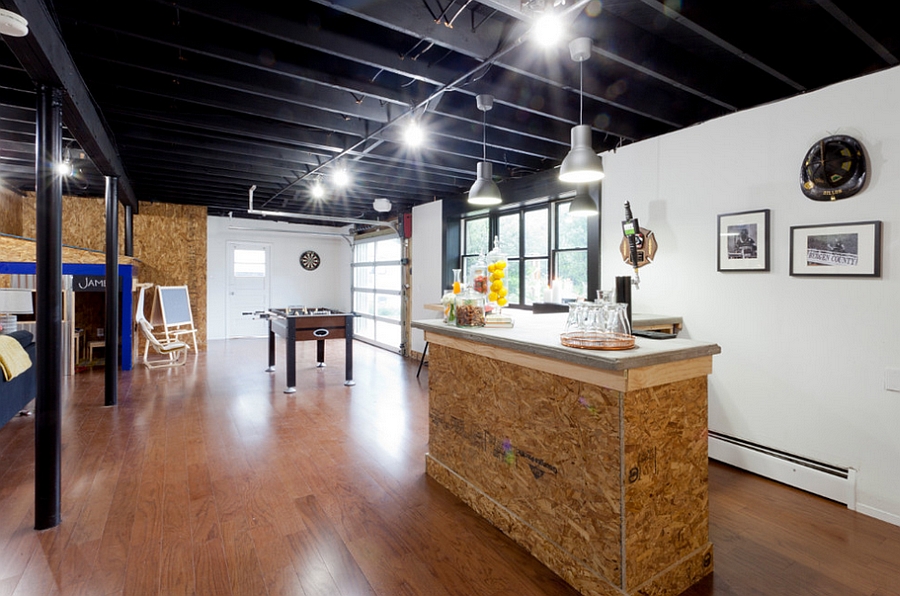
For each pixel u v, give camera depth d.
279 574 1.92
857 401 2.52
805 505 2.58
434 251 6.96
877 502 2.45
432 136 4.31
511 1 2.05
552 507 1.98
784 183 2.80
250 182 6.07
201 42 2.50
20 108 3.60
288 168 5.19
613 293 2.19
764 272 2.91
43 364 2.26
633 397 1.67
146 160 4.95
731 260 3.07
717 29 2.29
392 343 8.42
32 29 1.98
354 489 2.71
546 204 5.46
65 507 2.45
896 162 2.35
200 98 3.22
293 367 5.02
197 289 7.98
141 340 7.47
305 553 2.07
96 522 2.31
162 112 3.53
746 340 3.02
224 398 4.74
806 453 2.74
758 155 2.93
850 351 2.55
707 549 1.95
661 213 3.54
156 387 5.18
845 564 2.03
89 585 1.83
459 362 2.63
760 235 2.91
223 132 4.10
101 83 2.96
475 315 2.60
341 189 6.48
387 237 8.64
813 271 2.68
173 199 7.36
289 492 2.66
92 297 6.74
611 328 2.04
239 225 9.52
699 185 3.27
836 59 2.76
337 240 10.76
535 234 5.64
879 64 2.68
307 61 2.82
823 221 2.64
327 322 5.24
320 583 1.87
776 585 1.89
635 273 3.62
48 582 1.85
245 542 2.15
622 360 1.61
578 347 1.84
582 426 1.83
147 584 1.85
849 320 2.55
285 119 3.55
